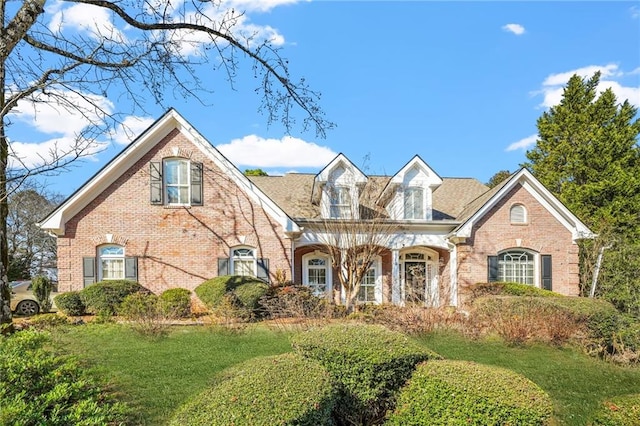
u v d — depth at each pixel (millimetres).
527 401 4152
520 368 9180
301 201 21656
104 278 17156
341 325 5781
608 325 10922
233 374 4656
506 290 17312
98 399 5332
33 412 3811
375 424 4832
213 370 8156
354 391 4824
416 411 4473
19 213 29109
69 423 3924
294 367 4441
